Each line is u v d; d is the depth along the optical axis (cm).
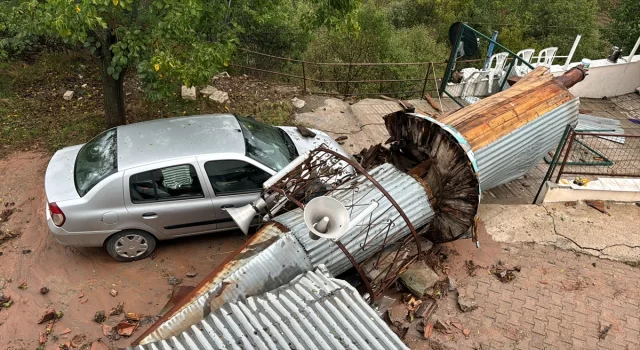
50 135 797
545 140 630
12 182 680
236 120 616
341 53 1455
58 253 568
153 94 663
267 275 427
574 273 569
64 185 528
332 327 353
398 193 502
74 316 490
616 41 1574
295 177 503
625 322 507
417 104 1001
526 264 579
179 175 527
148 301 511
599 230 627
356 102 1001
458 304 517
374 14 1420
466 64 1742
